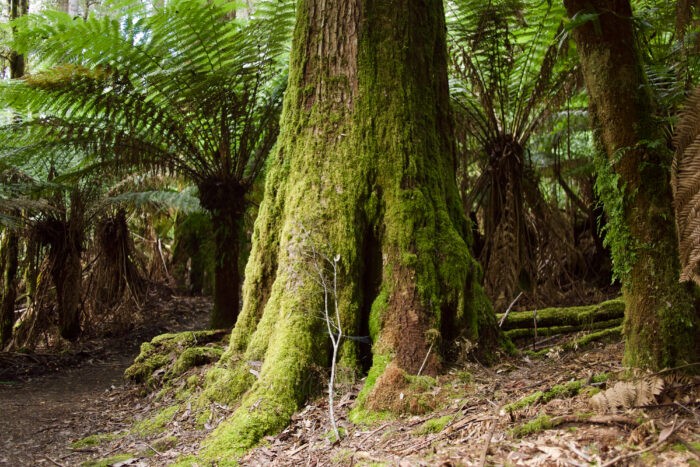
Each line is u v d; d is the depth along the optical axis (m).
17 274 7.95
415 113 3.51
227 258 5.82
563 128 6.95
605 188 2.51
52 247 7.08
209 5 5.11
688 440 1.82
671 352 2.29
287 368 3.07
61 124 5.47
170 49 5.23
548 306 5.59
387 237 3.34
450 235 3.41
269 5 5.55
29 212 6.95
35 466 2.97
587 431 2.02
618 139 2.41
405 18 3.60
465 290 3.38
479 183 5.78
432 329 3.16
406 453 2.26
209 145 5.86
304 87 3.64
